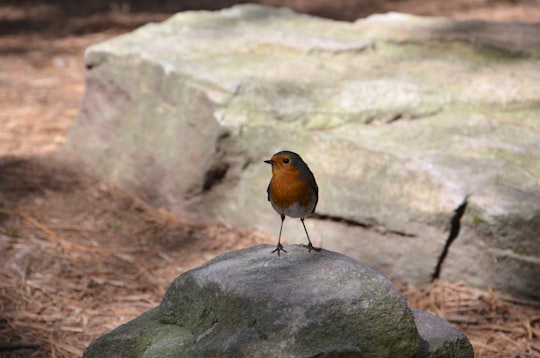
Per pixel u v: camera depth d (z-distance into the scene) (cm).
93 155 1373
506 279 996
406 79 1245
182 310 694
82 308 976
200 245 1152
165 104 1257
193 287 688
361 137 1100
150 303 999
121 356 685
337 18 2558
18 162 1393
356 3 2773
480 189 997
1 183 1302
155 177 1266
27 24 2464
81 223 1196
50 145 1487
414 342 647
